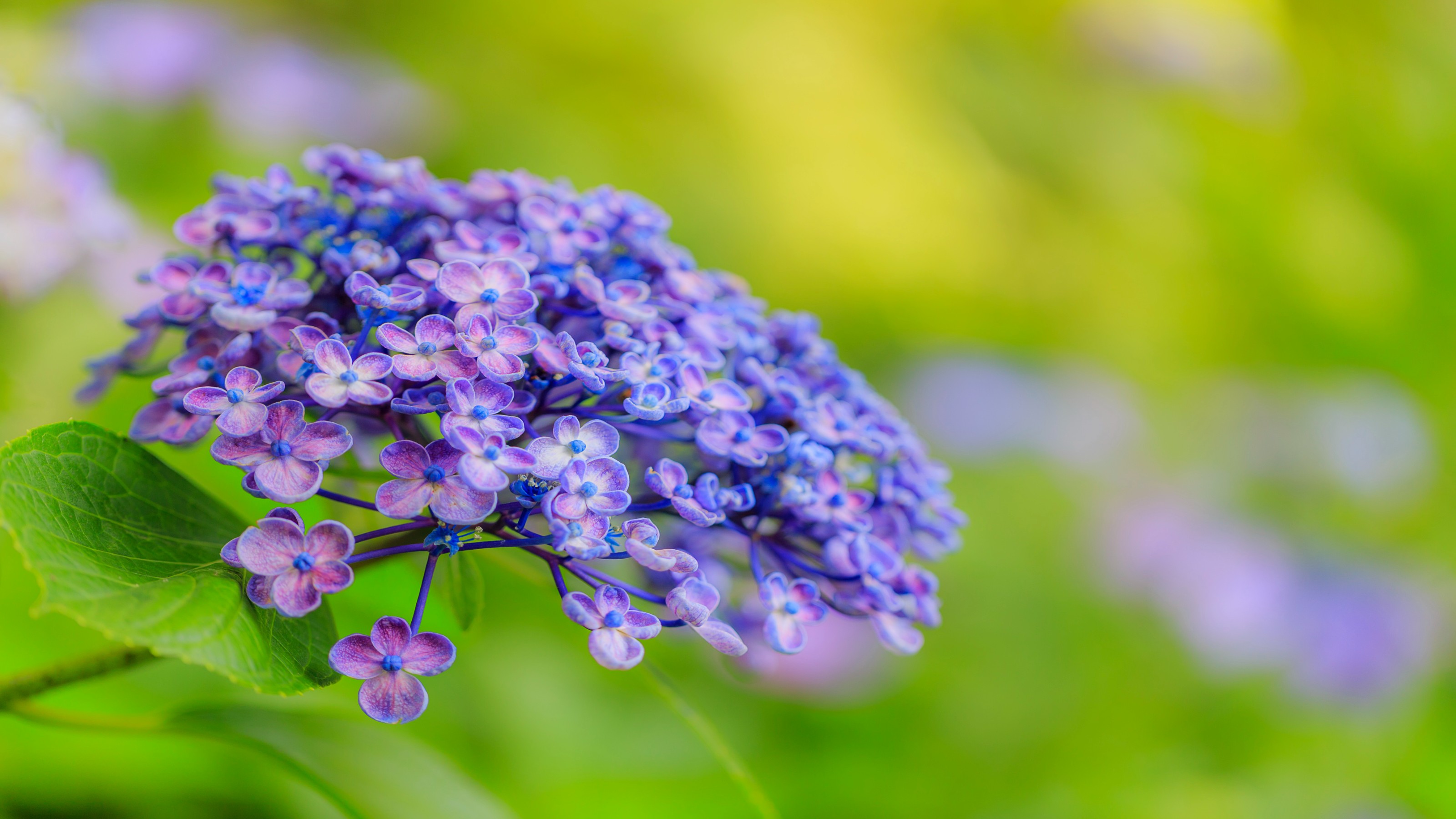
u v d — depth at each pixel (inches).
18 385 36.2
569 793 41.1
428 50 55.5
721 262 56.6
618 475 24.0
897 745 48.6
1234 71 69.9
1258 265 66.2
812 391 26.6
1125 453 62.9
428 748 27.4
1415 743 52.6
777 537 25.7
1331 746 52.6
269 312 24.7
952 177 61.7
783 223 57.4
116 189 45.9
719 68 57.7
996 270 62.9
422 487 23.7
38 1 49.4
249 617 23.9
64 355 37.3
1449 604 55.2
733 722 46.4
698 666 45.8
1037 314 65.7
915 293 61.5
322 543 23.7
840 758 47.7
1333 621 53.5
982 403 61.4
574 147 54.9
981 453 60.6
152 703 34.3
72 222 36.2
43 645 33.1
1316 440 62.0
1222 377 66.9
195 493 25.4
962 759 48.6
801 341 26.5
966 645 51.8
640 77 57.4
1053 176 68.2
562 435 24.0
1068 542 56.9
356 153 26.2
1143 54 70.6
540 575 27.5
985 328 65.4
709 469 25.8
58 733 32.0
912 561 42.1
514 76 56.3
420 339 24.1
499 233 25.5
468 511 23.6
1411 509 59.5
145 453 25.2
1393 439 60.9
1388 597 54.2
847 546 25.1
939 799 46.6
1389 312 62.1
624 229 26.1
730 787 43.5
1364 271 63.3
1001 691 50.6
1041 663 51.9
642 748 44.0
